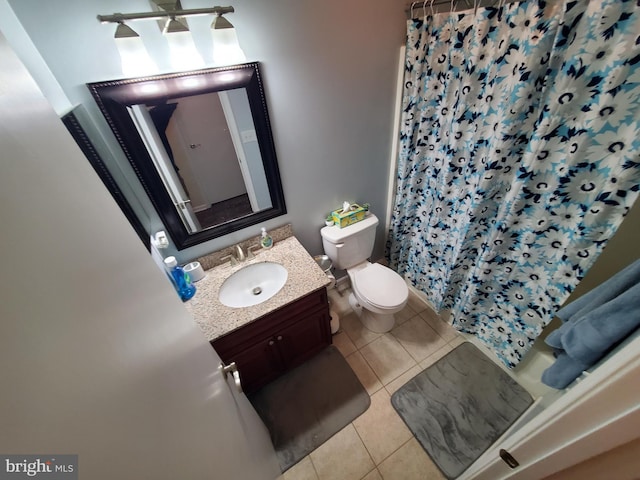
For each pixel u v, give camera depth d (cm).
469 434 144
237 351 136
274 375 168
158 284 64
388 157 196
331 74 143
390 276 192
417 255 214
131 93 104
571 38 91
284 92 135
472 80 125
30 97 38
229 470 61
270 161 147
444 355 182
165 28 98
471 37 120
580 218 109
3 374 20
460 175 155
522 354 155
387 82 163
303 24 125
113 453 30
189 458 46
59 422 24
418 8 139
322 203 185
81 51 95
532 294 140
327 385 171
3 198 26
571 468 53
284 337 153
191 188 134
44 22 87
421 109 161
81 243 38
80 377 29
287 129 146
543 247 126
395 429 149
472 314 176
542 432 55
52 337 27
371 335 200
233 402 87
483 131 130
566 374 88
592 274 123
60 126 47
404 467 135
